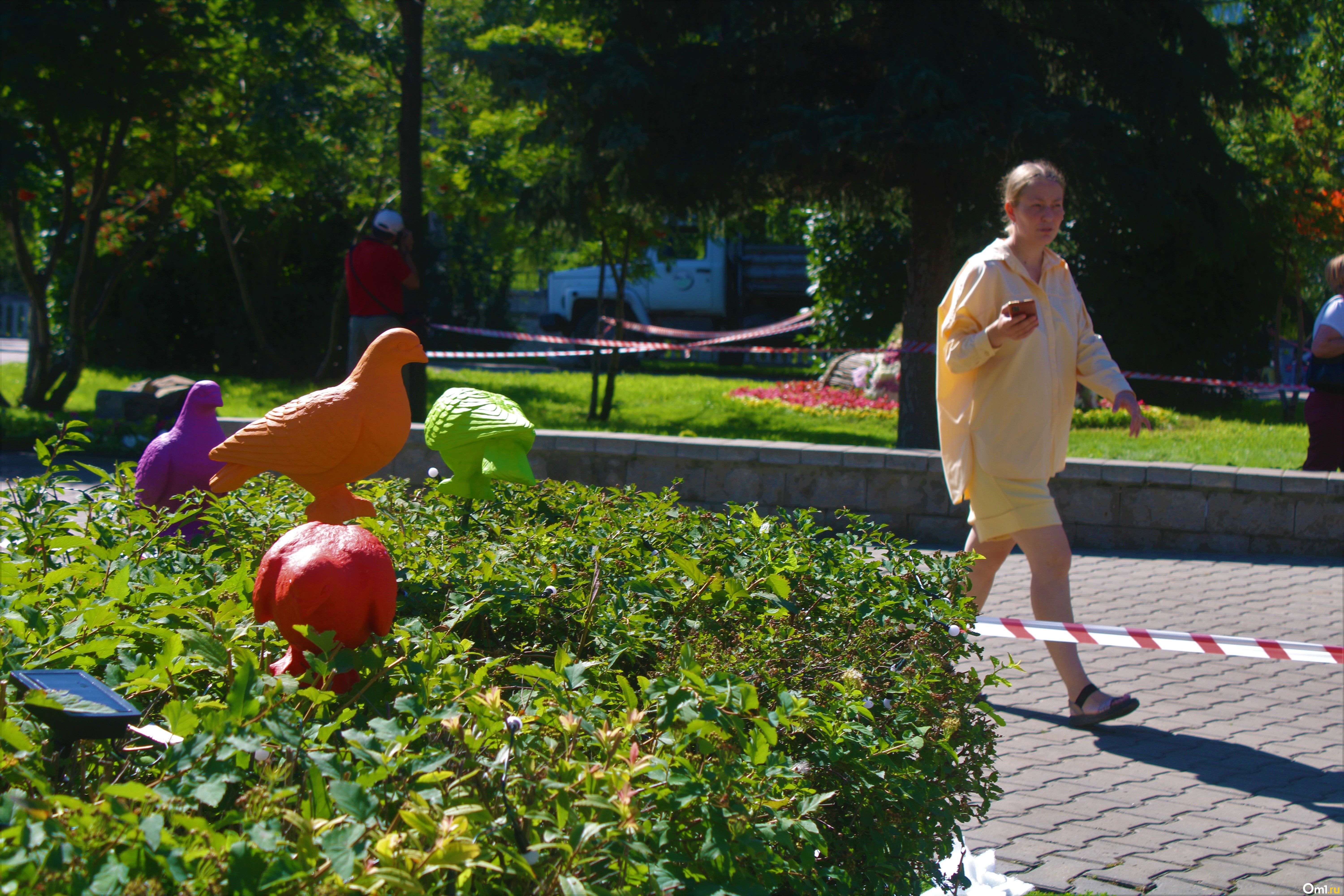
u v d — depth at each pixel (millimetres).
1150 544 8789
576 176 13516
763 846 1819
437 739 2053
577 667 2121
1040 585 4906
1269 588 7527
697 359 26828
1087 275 17219
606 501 3854
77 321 14812
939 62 10883
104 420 13672
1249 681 5688
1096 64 12312
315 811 1679
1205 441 13016
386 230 10562
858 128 10578
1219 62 12414
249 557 3107
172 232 19547
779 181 12211
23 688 2025
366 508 2904
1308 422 9141
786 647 2660
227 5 13648
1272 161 16562
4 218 14547
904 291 18375
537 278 31578
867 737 2268
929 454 8969
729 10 12578
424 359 2836
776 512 3592
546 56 12125
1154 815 4047
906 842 2402
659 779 1812
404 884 1489
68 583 2816
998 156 10656
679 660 2393
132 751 2002
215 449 2719
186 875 1468
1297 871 3605
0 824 1496
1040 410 4852
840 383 19109
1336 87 16578
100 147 14070
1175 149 12352
